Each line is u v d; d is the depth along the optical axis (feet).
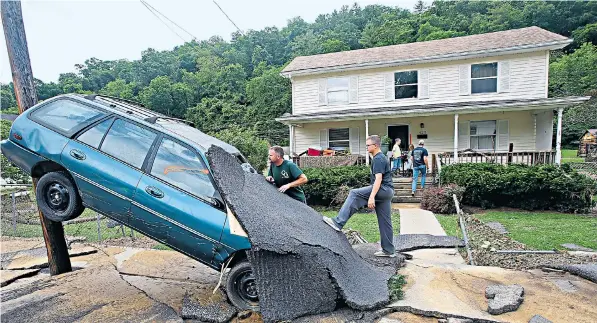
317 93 48.47
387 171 13.48
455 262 14.43
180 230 10.12
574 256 15.29
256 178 13.23
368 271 11.71
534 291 10.83
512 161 38.63
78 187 10.60
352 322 9.12
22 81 13.10
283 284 9.43
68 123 11.12
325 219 13.47
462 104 40.50
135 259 16.03
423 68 44.19
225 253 9.85
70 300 11.19
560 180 28.04
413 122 45.39
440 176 33.78
